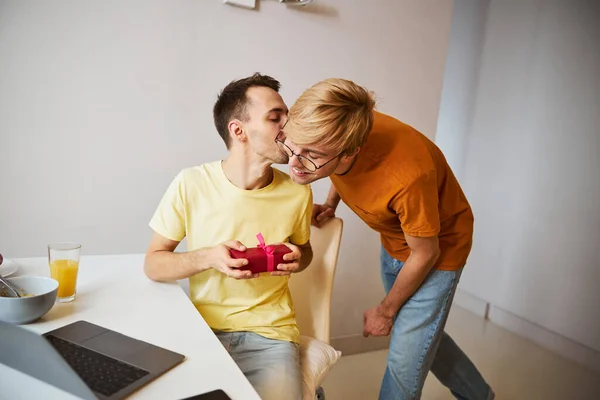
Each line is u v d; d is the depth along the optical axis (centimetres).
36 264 129
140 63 175
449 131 341
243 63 192
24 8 157
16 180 168
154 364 88
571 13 260
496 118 306
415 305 152
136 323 104
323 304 153
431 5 224
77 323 100
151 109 180
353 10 208
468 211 155
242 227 132
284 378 115
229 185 131
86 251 182
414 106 232
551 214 273
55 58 164
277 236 135
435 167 136
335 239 154
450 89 339
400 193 127
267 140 123
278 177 138
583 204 257
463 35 327
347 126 111
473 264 325
